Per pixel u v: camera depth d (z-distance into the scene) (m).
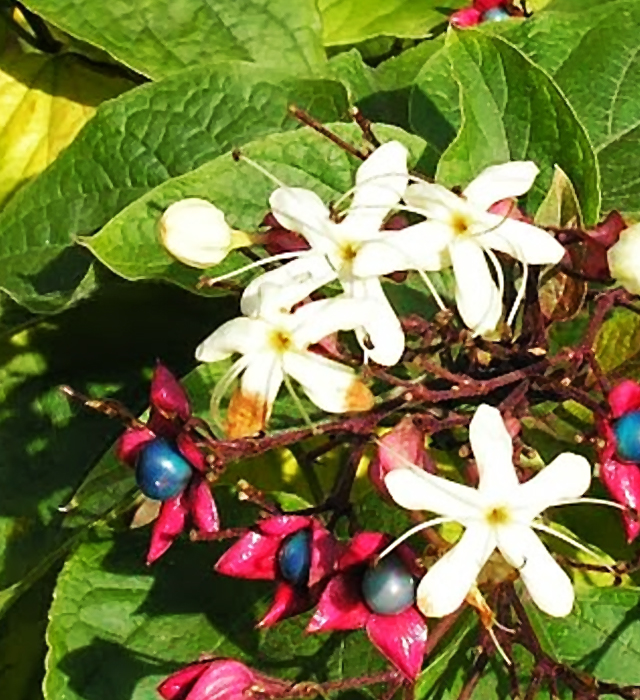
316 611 0.17
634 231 0.17
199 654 0.20
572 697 0.20
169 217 0.18
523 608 0.19
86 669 0.20
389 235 0.17
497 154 0.21
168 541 0.17
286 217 0.17
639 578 0.21
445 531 0.18
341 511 0.18
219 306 0.22
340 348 0.18
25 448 0.22
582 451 0.19
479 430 0.17
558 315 0.18
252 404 0.17
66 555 0.22
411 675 0.17
